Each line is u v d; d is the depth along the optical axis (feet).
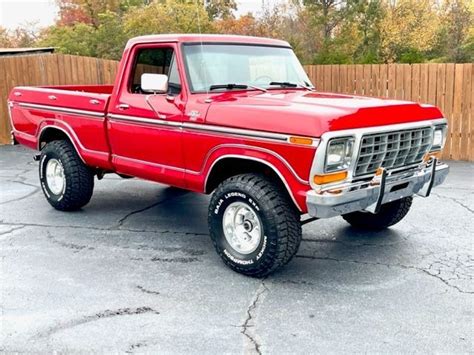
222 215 14.61
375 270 14.83
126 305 12.66
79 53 68.54
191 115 14.94
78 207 20.83
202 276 14.47
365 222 18.39
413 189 14.74
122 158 17.76
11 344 10.85
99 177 20.93
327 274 14.57
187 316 12.10
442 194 23.25
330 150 12.26
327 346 10.75
